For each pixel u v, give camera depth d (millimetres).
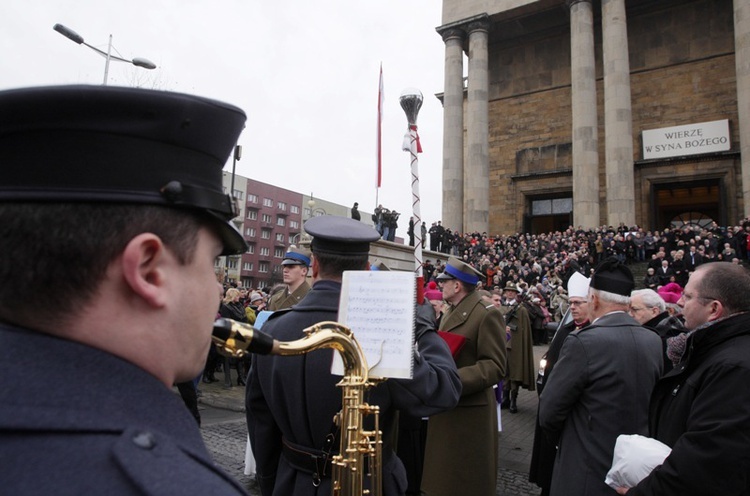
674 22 31484
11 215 695
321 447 2086
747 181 25906
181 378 831
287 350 1409
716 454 2076
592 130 29781
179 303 788
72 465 567
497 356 4066
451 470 4035
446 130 35000
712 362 2324
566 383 3053
